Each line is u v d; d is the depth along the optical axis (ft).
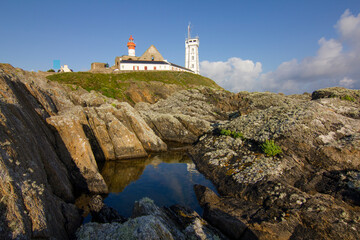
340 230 30.32
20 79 52.29
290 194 39.27
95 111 74.90
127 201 43.62
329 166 47.62
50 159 37.93
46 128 45.65
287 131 60.64
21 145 28.12
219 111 160.45
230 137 74.38
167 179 55.72
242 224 34.12
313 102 76.23
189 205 42.88
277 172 47.88
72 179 45.78
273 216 34.94
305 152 53.47
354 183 39.37
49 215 25.59
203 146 79.56
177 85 252.83
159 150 82.84
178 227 33.09
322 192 41.14
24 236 19.22
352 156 46.91
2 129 25.96
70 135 48.44
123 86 214.48
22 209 21.02
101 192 46.68
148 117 110.11
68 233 29.12
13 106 34.01
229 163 58.34
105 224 31.60
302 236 30.73
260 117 79.46
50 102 61.52
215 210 39.17
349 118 64.90
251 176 48.03
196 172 61.05
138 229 24.47
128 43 367.25
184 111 152.66
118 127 73.05
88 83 201.36
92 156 51.26
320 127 59.88
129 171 61.21
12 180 21.94
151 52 336.49
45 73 211.41
